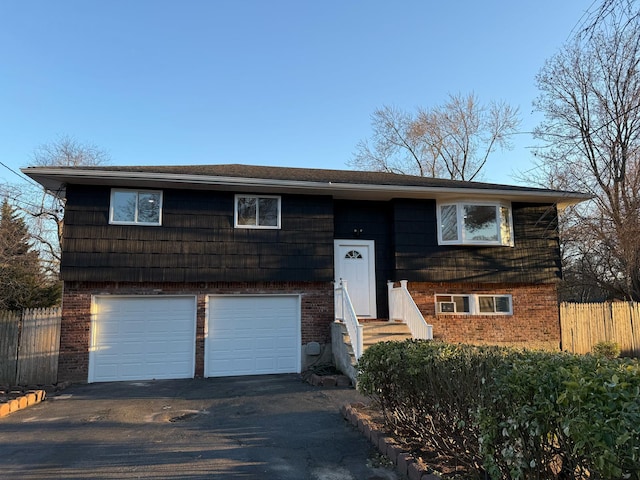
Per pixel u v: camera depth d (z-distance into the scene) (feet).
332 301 43.16
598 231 65.10
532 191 46.47
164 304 40.14
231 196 42.45
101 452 18.69
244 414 25.48
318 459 17.44
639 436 7.38
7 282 55.26
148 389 33.99
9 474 16.25
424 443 17.17
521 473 10.30
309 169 56.95
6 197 68.80
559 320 48.88
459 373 14.03
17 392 30.55
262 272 41.65
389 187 43.16
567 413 8.73
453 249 46.47
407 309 40.52
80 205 39.22
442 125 108.88
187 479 15.58
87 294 38.60
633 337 53.88
